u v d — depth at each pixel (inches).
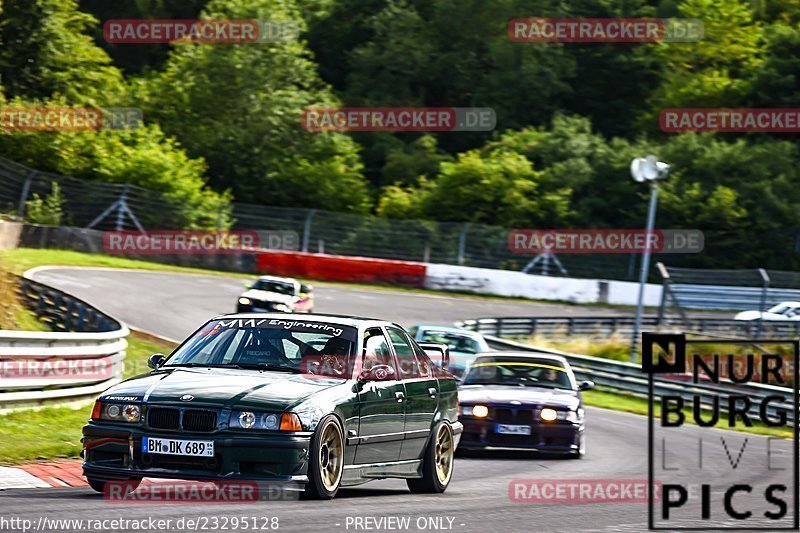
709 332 4970.5
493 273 7209.6
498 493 1471.5
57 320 3412.9
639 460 2186.3
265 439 1112.8
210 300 5132.9
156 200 7249.0
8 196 6752.0
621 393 4296.3
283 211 7554.1
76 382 2162.9
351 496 1295.5
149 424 1133.1
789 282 6038.4
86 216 7017.7
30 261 5462.6
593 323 5679.1
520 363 2364.7
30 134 7613.2
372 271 7037.4
